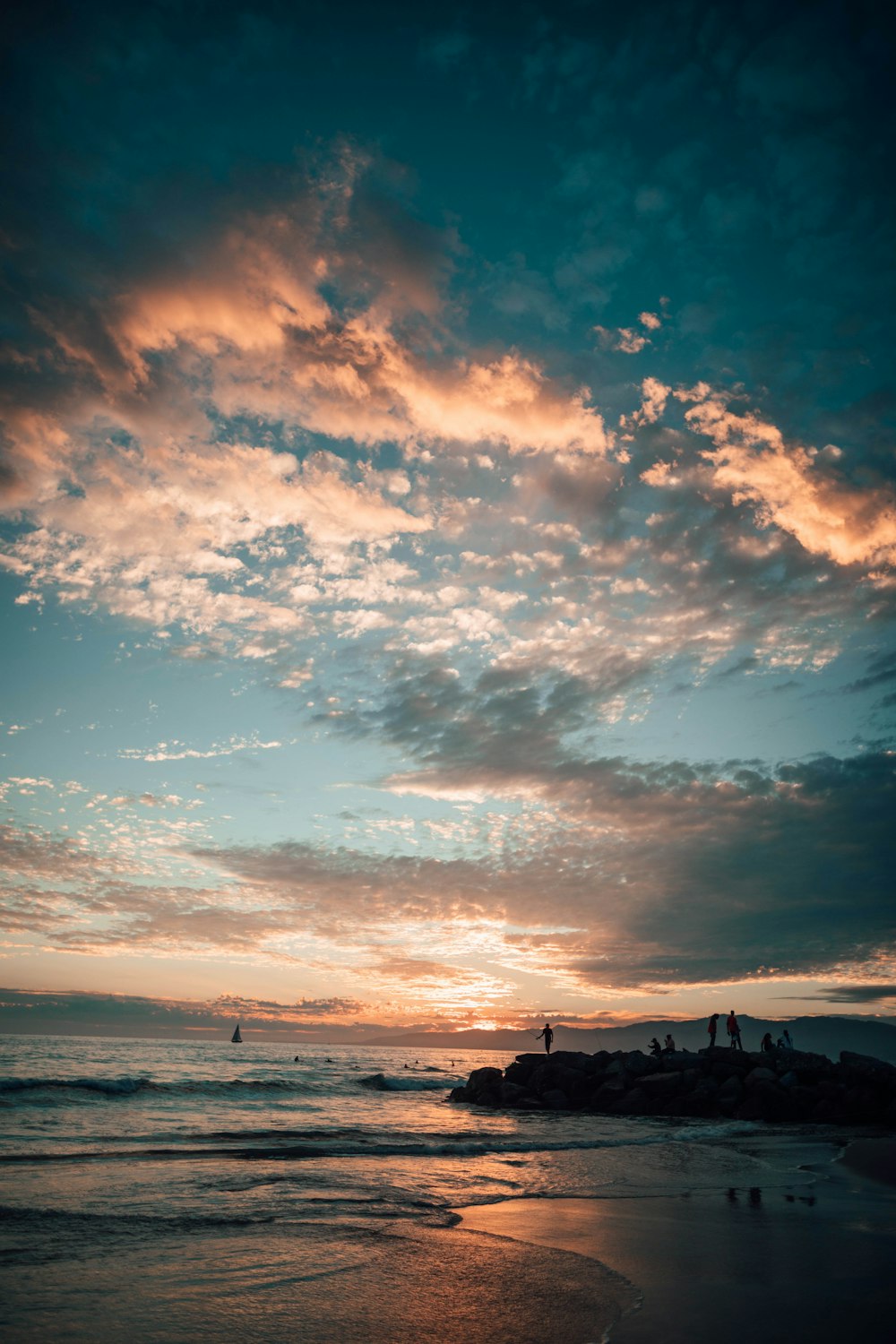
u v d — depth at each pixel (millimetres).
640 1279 8703
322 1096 44250
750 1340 6707
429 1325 7059
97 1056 70125
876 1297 8047
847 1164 19562
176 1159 17141
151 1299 7570
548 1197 14094
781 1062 37562
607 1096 37219
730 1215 12680
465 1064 135000
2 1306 7152
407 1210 12445
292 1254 9430
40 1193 12711
